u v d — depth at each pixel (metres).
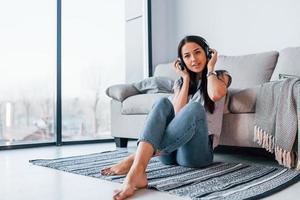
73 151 2.88
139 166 1.33
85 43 3.86
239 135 2.09
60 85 3.53
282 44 3.12
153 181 1.50
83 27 3.85
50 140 3.50
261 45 3.28
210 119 1.84
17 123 3.38
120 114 3.10
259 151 2.43
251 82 2.80
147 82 3.02
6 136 3.32
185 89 1.85
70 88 3.71
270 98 1.89
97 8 3.98
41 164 2.09
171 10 4.18
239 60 2.97
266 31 3.24
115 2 4.16
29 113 3.45
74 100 3.74
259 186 1.40
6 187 1.46
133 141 3.71
